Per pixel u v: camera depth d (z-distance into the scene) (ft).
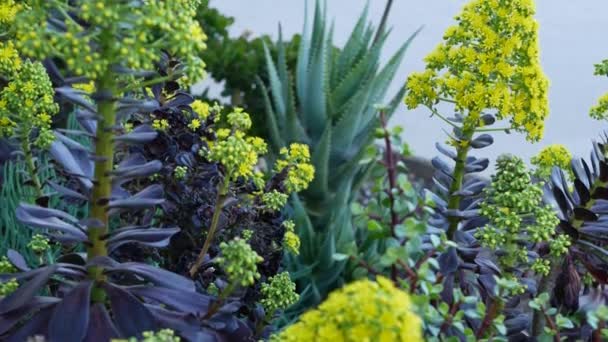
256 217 7.56
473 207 7.54
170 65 7.34
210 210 7.22
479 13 7.05
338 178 11.32
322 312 4.55
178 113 7.41
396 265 5.71
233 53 14.56
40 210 6.03
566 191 7.43
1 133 7.01
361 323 4.40
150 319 5.96
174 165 7.32
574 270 7.16
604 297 7.11
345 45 12.89
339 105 11.89
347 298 4.46
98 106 5.77
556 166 7.52
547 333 5.99
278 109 12.19
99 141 5.84
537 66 7.09
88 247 6.11
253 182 7.52
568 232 7.20
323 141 10.91
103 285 6.07
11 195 8.54
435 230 6.93
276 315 7.45
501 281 5.87
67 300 5.90
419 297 5.16
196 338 6.07
